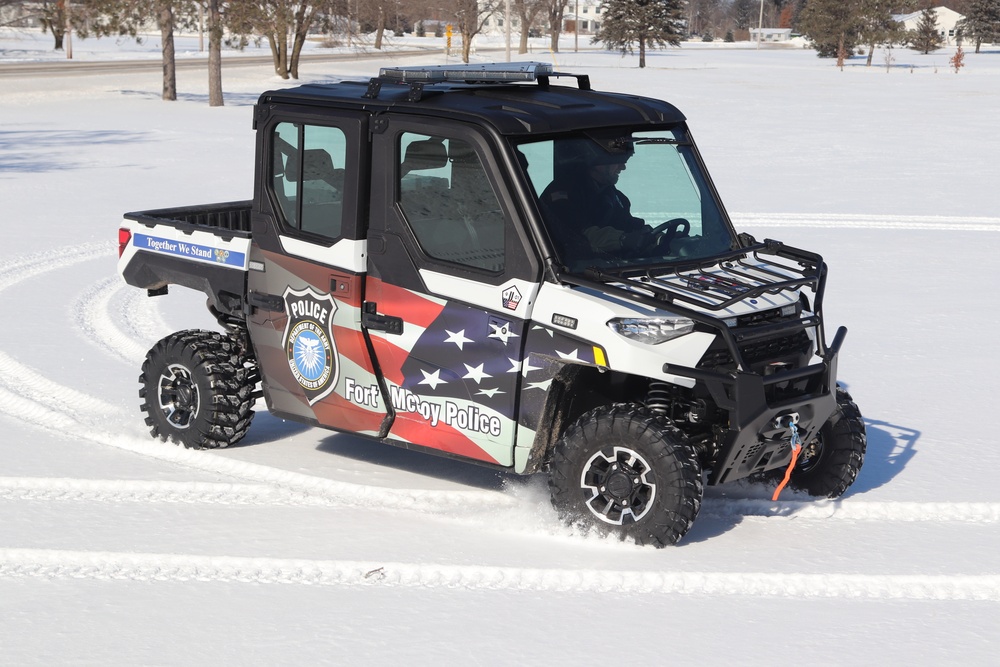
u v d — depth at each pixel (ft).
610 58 303.27
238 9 126.21
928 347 30.53
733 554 16.76
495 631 14.19
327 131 18.44
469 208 17.20
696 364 16.22
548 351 16.65
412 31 473.67
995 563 16.65
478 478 20.22
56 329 31.65
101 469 20.35
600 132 17.85
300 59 237.86
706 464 17.38
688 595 15.34
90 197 57.62
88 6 130.82
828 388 17.39
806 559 16.66
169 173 67.05
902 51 405.59
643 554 16.58
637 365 15.96
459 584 15.61
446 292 17.53
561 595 15.28
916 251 45.19
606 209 17.52
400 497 19.17
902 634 14.30
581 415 17.61
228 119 108.78
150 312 33.99
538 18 385.70
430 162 17.46
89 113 112.88
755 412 16.11
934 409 24.93
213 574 15.88
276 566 16.15
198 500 18.89
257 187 19.65
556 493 17.06
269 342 20.03
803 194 60.54
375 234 18.16
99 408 24.35
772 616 14.75
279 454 21.38
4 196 57.72
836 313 34.65
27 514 18.10
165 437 21.68
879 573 16.20
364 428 19.06
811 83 186.91
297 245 19.15
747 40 604.08
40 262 41.65
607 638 14.03
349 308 18.58
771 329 16.70
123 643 13.80
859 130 99.66
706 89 164.14
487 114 16.94
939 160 76.79
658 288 16.35
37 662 13.33
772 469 18.54
